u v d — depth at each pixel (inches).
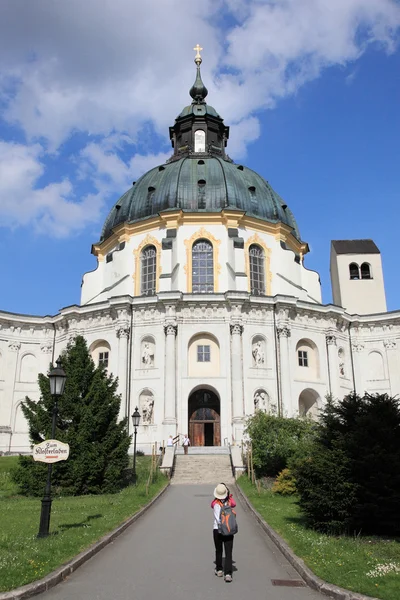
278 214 2491.4
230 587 472.1
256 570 534.3
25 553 549.0
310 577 483.2
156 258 2311.8
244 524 817.5
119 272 2343.8
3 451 2188.7
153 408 1984.5
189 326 2066.9
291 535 672.4
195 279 2269.9
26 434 2258.9
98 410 1239.5
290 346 2121.1
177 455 1689.2
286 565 555.2
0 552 551.2
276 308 2127.2
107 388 1296.8
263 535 725.9
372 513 663.8
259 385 2032.5
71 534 669.3
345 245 2770.7
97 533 683.4
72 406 1210.6
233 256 2249.0
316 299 2500.0
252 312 2111.2
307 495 706.8
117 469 1211.9
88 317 2194.9
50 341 2351.1
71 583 479.2
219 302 2075.5
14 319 2332.7
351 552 568.7
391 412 719.1
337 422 751.1
